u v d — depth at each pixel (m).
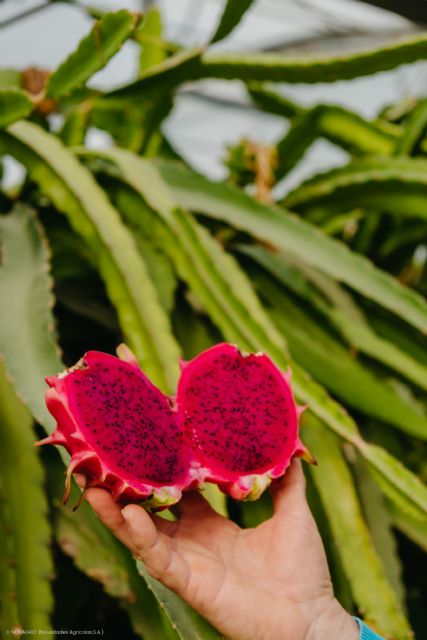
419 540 1.04
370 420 1.12
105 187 1.08
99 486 0.69
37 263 0.96
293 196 1.23
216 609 0.70
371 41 3.10
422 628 1.14
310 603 0.74
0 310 0.89
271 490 0.77
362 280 1.05
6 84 1.12
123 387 0.73
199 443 0.74
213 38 1.00
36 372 0.84
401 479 0.86
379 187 1.14
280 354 0.91
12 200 1.11
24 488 0.87
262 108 1.57
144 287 0.93
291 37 3.28
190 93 3.73
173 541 0.72
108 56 0.93
